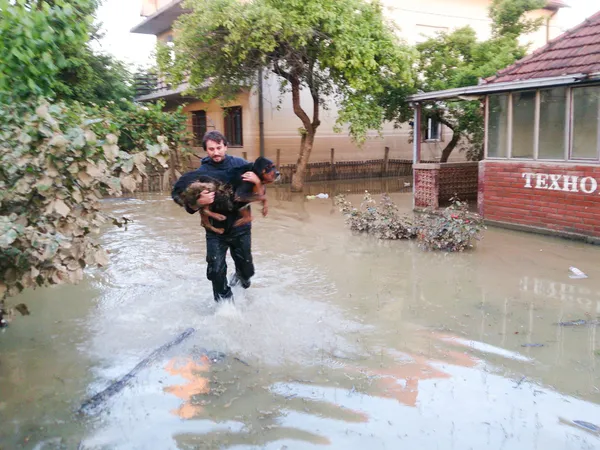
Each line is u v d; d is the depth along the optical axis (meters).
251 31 12.99
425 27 21.14
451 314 5.63
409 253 8.26
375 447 3.36
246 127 19.17
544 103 9.15
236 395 4.02
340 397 3.96
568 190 8.89
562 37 9.87
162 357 4.66
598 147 8.45
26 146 3.96
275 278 6.94
